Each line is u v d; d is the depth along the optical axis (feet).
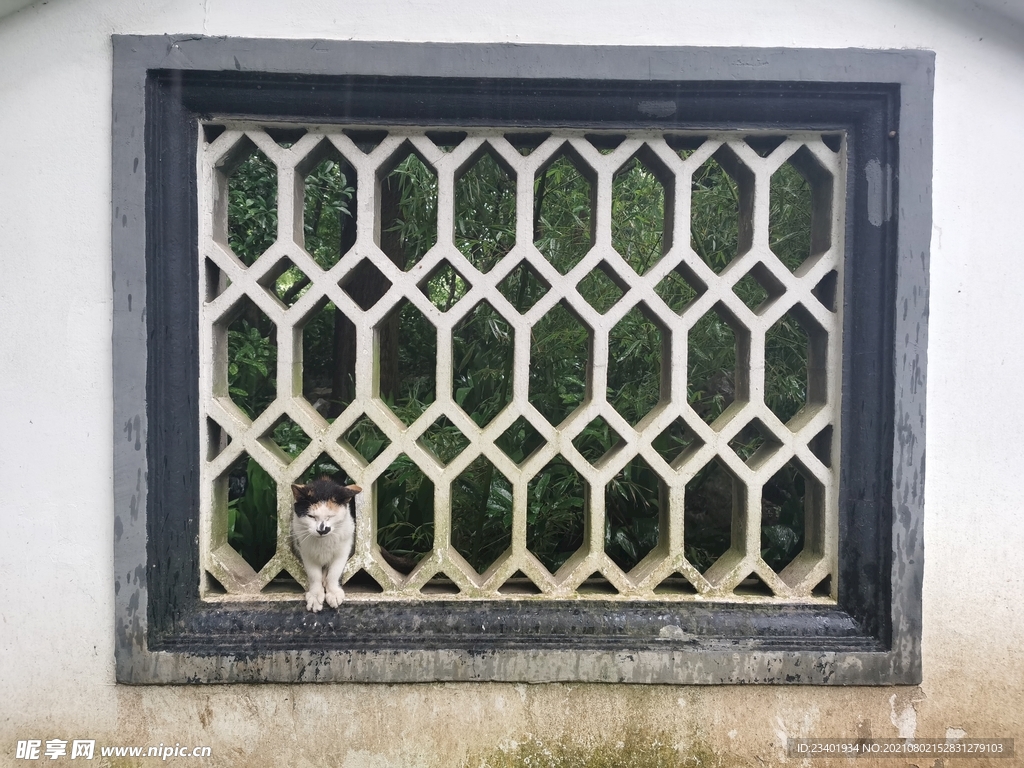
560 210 8.52
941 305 5.06
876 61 4.89
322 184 10.82
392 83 4.84
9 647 4.98
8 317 4.87
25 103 4.80
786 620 5.15
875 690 5.16
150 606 4.94
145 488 4.87
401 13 4.82
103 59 4.79
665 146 5.14
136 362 4.82
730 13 4.89
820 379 5.32
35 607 4.96
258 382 10.25
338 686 5.08
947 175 5.02
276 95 4.86
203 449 5.09
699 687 5.16
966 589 5.14
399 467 7.59
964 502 5.12
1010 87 5.01
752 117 5.00
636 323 7.95
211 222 5.06
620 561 7.67
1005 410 5.11
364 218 5.08
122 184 4.78
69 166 4.82
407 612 5.12
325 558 5.05
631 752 5.16
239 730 5.06
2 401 4.90
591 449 8.07
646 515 8.00
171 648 4.93
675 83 4.85
